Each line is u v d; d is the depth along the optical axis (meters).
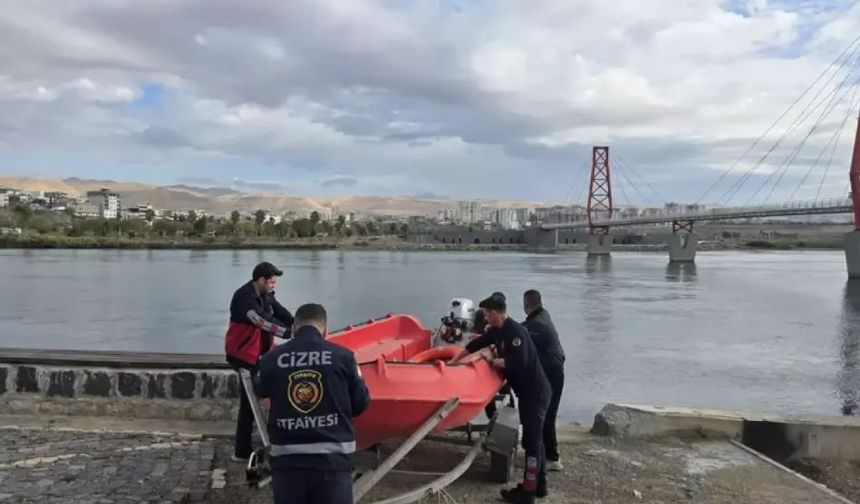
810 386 23.41
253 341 6.65
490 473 6.67
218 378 8.33
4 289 60.03
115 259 122.56
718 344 33.00
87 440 7.35
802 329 39.22
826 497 6.55
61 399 8.37
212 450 7.11
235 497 6.00
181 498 5.87
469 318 9.26
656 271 102.06
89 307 47.19
